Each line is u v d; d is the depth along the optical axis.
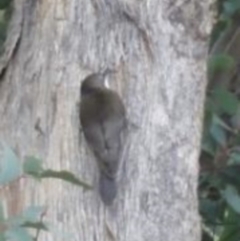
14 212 9.38
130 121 9.49
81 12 9.62
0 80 9.84
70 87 9.55
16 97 9.70
